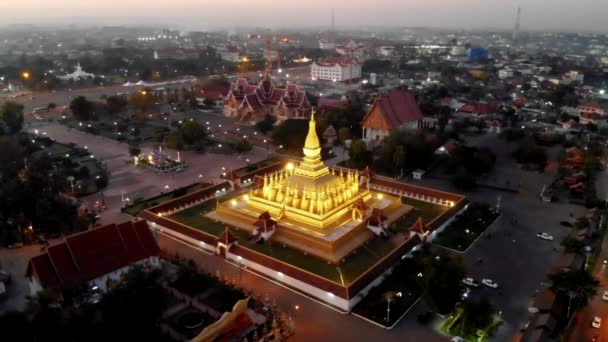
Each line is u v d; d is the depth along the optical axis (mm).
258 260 85250
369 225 98562
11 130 168625
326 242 88812
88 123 194875
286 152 161750
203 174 138625
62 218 99812
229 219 104562
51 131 184250
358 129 184125
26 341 59000
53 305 69125
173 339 65625
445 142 165875
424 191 119500
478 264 88438
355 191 107250
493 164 146750
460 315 71688
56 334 59844
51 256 75438
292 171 108438
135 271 73000
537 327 70125
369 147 166250
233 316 64312
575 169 141125
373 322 71125
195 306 73750
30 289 77500
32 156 143000
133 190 124688
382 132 170125
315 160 99188
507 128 190500
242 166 146250
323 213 93750
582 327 71562
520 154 150125
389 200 111562
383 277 82500
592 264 89250
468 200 117875
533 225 105875
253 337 65500
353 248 91125
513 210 114688
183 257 90438
